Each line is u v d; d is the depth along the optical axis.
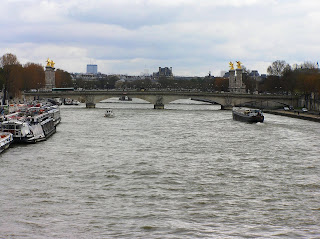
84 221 85.56
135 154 149.75
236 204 95.62
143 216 88.31
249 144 174.12
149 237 78.75
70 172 121.81
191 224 84.56
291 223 85.69
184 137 194.50
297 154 151.88
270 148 164.25
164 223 84.88
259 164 134.25
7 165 130.00
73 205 94.12
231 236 79.44
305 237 79.44
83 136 196.00
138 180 113.88
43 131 184.62
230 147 166.12
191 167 129.25
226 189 106.31
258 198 99.81
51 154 148.38
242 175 119.88
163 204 95.19
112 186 108.25
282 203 96.62
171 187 107.69
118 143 175.00
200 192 103.75
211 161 138.12
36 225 83.50
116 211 90.88
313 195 102.25
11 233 79.81
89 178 115.62
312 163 136.50
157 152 154.00
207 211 91.31
